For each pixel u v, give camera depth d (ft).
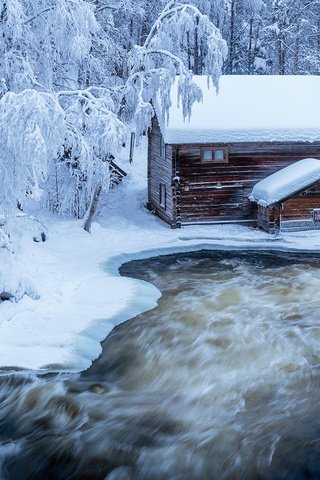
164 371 41.86
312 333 47.75
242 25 154.10
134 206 99.96
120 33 115.14
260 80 95.76
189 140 84.17
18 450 32.53
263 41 153.48
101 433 33.81
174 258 72.02
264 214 83.71
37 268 60.18
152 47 74.74
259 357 43.78
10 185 51.65
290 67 156.97
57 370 40.81
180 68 70.90
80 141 69.00
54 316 49.42
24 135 49.70
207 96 90.63
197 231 84.02
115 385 39.75
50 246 71.56
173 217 86.43
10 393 38.11
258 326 49.49
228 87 93.45
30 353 42.63
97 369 41.68
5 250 53.93
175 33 76.38
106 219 90.22
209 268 67.77
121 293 56.13
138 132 72.33
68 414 35.99
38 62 74.28
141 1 115.85
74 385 39.22
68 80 87.10
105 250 72.79
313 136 87.61
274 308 53.98
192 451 31.96
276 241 78.79
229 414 35.83
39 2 73.77
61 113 53.36
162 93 71.46
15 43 72.90
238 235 81.20
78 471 30.63
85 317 49.65
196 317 51.62
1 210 54.90
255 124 87.15
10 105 50.80
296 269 66.95
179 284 61.57
